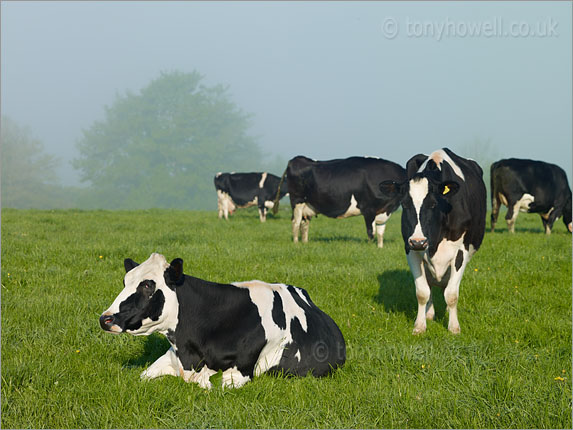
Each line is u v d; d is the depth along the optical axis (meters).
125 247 13.57
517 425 4.84
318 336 6.04
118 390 5.25
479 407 5.15
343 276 10.91
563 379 5.77
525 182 19.00
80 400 5.15
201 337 5.44
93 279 10.40
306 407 5.05
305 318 6.03
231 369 5.52
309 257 13.05
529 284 10.61
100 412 4.88
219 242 15.18
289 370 5.84
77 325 7.31
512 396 5.30
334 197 15.94
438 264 7.87
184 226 20.08
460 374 5.90
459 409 5.09
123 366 6.24
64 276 10.47
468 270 11.62
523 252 13.34
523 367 6.17
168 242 14.87
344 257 13.11
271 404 5.05
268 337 5.61
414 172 8.37
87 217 23.20
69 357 6.30
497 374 5.84
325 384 5.56
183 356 5.48
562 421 4.86
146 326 5.28
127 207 112.31
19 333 7.04
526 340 7.52
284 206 34.91
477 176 8.73
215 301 5.55
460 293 9.85
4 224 18.31
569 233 20.20
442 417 4.95
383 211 15.74
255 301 5.73
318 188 16.00
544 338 7.52
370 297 9.66
